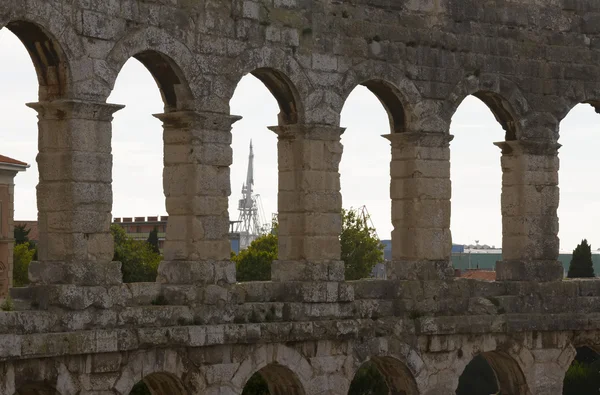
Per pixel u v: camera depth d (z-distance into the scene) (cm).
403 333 8269
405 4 8344
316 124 7950
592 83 9056
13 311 6806
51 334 6862
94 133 7075
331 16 8038
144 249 15475
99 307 7075
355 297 8156
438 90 8444
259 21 7738
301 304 7888
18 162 12331
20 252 15025
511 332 8656
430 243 8406
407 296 8325
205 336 7450
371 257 18950
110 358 7119
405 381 8394
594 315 8975
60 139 7031
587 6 9069
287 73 7838
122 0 7175
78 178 7019
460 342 8494
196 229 7519
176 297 7450
